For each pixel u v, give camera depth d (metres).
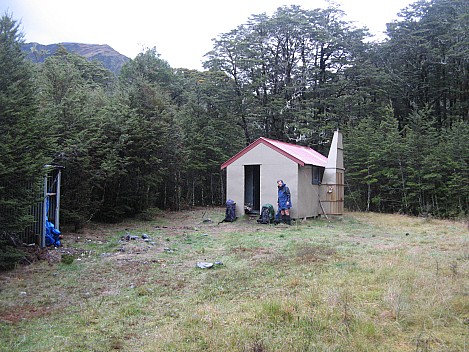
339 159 19.08
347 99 29.02
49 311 5.57
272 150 16.84
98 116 15.32
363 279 6.56
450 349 3.88
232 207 16.98
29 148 8.22
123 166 15.67
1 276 7.41
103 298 6.17
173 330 4.65
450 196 20.11
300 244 10.44
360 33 32.00
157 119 18.31
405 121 30.56
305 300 5.52
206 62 28.59
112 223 16.22
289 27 30.28
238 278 7.11
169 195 22.92
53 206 11.13
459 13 30.91
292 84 30.28
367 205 23.22
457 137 21.00
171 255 9.49
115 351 4.22
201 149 25.05
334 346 4.00
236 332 4.46
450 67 30.81
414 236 12.48
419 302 5.14
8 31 8.55
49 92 14.22
